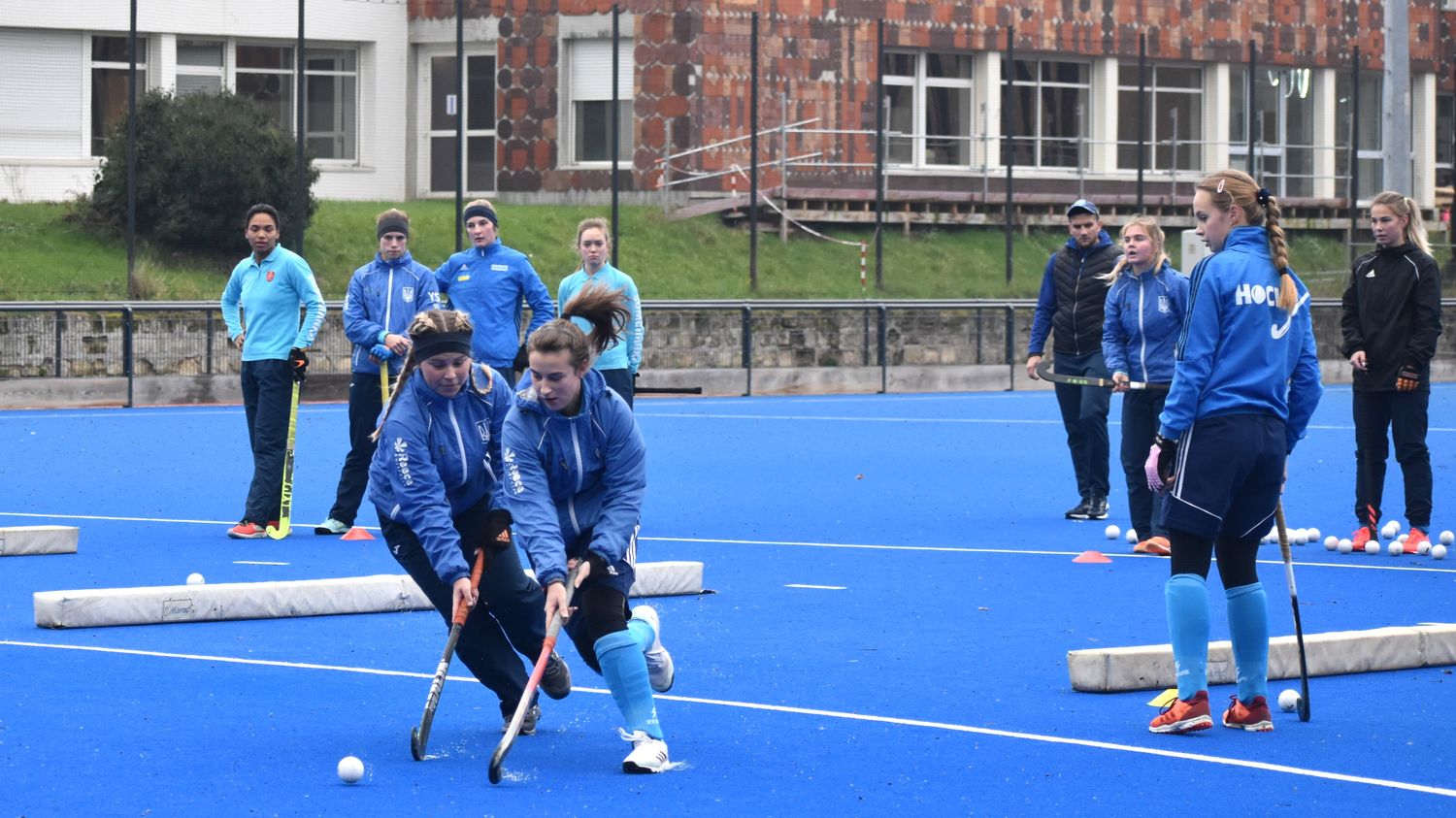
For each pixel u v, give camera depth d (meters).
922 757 8.71
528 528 8.41
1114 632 12.21
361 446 17.22
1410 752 8.81
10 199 48.12
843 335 41.81
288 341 17.09
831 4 52.09
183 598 12.53
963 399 39.28
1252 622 9.29
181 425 30.62
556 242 45.88
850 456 25.91
